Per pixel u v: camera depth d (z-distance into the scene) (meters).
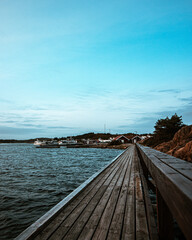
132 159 11.73
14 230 4.63
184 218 0.75
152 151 3.57
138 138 67.50
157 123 33.38
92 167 15.86
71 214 3.01
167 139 28.34
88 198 3.87
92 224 2.65
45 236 2.30
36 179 10.73
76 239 2.25
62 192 7.85
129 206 3.38
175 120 28.77
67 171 13.65
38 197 7.17
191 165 1.56
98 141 109.00
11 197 7.15
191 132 15.14
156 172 1.64
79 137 148.25
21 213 5.64
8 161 22.19
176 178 1.06
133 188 4.69
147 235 2.33
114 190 4.51
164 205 1.86
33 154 36.94
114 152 39.72
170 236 1.81
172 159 2.08
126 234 2.36
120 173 6.86
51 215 2.79
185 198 0.73
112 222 2.71
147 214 2.88
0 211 5.78
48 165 17.58
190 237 0.67
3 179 10.79
